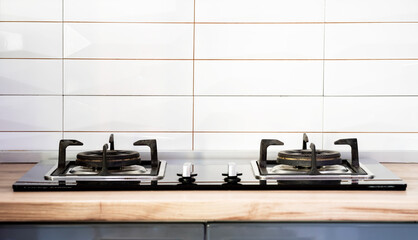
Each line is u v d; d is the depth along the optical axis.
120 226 1.07
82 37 1.62
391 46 1.63
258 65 1.64
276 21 1.63
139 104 1.64
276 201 1.06
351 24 1.63
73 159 1.58
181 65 1.64
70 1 1.61
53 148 1.64
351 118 1.66
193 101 1.65
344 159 1.54
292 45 1.64
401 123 1.66
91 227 1.07
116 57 1.63
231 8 1.63
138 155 1.37
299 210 1.07
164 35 1.63
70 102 1.63
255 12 1.63
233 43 1.64
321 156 1.33
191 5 1.63
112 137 1.47
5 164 1.59
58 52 1.62
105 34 1.62
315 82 1.65
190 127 1.65
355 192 1.15
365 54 1.64
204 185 1.17
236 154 1.64
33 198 1.08
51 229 1.07
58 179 1.22
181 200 1.07
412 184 1.26
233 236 1.08
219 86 1.65
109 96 1.64
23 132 1.63
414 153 1.63
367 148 1.64
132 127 1.65
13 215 1.05
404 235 1.07
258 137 1.66
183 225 1.08
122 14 1.62
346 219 1.07
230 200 1.07
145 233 1.08
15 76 1.62
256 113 1.65
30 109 1.63
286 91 1.65
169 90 1.64
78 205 1.06
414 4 1.63
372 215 1.07
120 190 1.16
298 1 1.63
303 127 1.65
